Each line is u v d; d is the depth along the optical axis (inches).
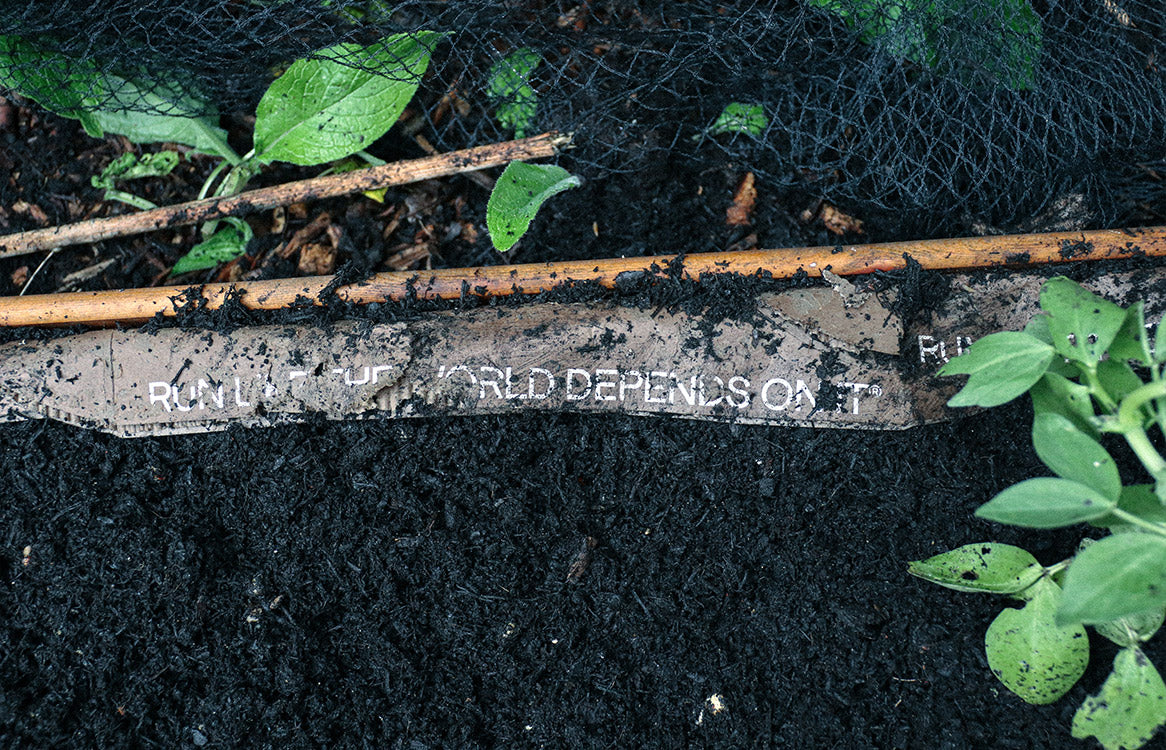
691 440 15.3
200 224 17.7
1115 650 13.9
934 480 15.0
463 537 15.0
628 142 17.7
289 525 15.1
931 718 13.9
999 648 13.6
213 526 15.1
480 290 15.5
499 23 17.0
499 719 14.2
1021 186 17.1
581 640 14.5
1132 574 10.8
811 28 17.1
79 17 15.9
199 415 15.3
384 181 16.9
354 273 15.6
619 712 14.1
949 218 17.2
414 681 14.3
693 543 14.9
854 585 14.6
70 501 15.1
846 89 17.3
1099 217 16.9
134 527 14.9
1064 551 14.6
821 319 15.0
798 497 15.0
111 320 15.6
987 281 15.2
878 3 16.3
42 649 14.5
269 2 16.5
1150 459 11.7
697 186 17.6
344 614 14.7
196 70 16.9
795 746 13.8
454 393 15.2
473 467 15.3
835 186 17.3
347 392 15.2
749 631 14.5
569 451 15.4
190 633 14.5
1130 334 12.6
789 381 15.0
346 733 14.1
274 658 14.4
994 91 16.6
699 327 15.1
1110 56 16.9
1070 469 11.5
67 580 14.8
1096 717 12.9
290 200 17.0
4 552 15.0
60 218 17.6
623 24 17.6
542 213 17.4
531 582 14.8
